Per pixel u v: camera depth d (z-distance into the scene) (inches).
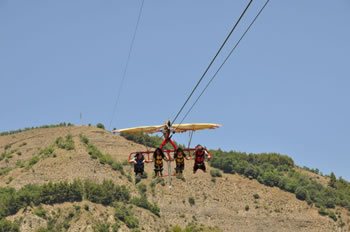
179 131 3312.0
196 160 3164.4
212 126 3312.0
